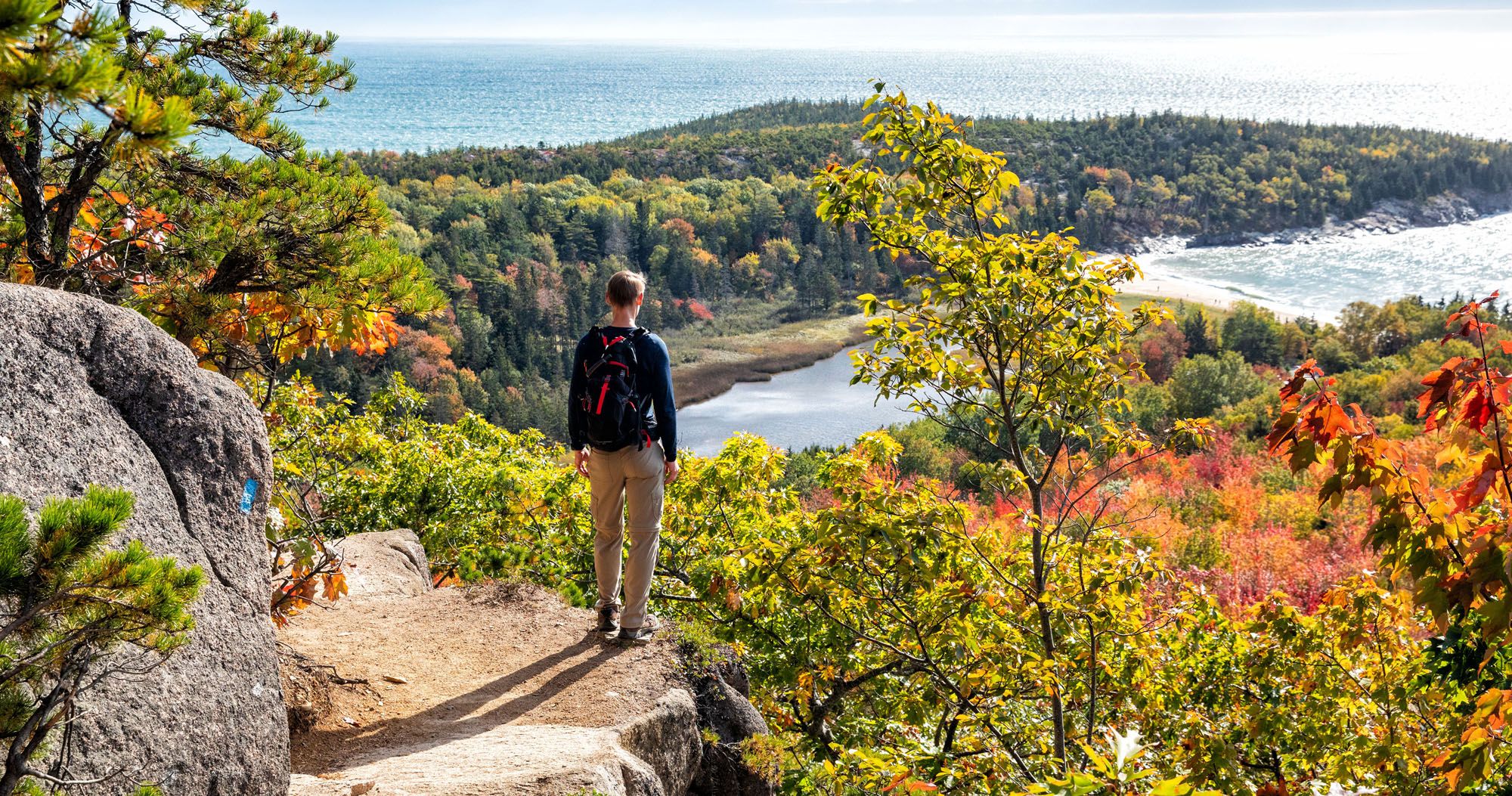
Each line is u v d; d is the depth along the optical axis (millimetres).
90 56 1920
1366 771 5945
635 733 4375
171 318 4918
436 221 164875
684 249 172000
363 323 5117
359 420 11773
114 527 2061
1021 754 6934
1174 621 7477
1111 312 6129
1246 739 6391
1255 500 34500
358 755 4051
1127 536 6664
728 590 7766
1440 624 3299
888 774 4395
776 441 107062
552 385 125062
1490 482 3152
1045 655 6309
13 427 2633
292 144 5543
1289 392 3598
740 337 152500
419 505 11047
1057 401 6406
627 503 5051
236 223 4930
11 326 2734
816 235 189875
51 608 2057
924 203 6316
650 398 4824
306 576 5035
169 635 2334
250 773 3148
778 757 5141
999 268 6062
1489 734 3367
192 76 5105
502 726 4367
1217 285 188625
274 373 5445
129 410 3029
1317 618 6598
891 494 6367
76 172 5035
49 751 2422
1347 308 133000
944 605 6629
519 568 9867
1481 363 3176
